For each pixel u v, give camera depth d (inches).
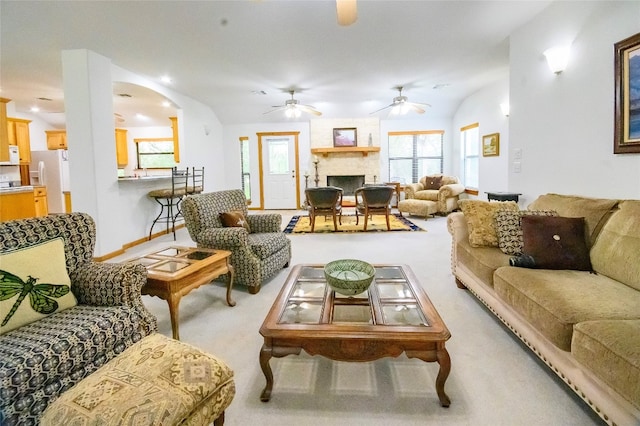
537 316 68.9
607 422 53.7
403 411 62.6
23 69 189.6
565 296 67.3
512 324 83.0
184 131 265.3
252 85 237.8
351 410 63.1
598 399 55.1
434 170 347.6
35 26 135.8
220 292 124.1
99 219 165.5
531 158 138.8
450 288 122.7
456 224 121.2
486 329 92.7
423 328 62.1
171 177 227.3
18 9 122.0
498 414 61.3
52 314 64.5
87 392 43.3
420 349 62.0
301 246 186.7
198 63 185.5
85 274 71.1
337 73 211.5
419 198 295.1
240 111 320.8
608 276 78.6
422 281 129.8
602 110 103.2
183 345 53.9
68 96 161.2
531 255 87.2
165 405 41.7
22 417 49.8
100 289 69.1
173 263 97.1
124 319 65.4
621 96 95.2
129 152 376.8
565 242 86.1
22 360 50.2
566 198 103.7
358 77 222.1
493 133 249.0
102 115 168.9
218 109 316.2
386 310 70.2
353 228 234.4
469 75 222.8
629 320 57.6
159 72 201.2
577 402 64.0
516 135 148.6
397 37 155.2
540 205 112.0
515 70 148.6
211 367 49.6
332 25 140.7
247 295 121.0
